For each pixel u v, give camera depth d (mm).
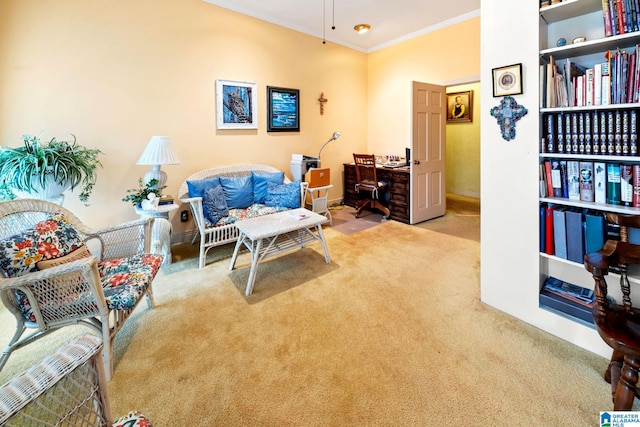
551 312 1803
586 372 1520
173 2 3289
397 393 1434
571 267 1916
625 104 1460
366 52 5344
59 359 743
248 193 3596
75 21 2791
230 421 1309
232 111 3814
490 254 2078
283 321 2027
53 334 1929
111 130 3053
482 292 2174
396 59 4957
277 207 3531
